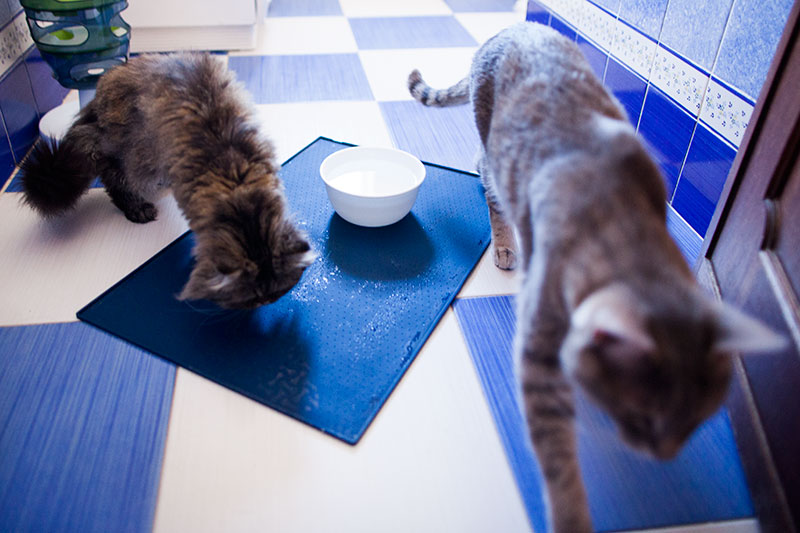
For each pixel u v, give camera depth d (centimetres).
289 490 112
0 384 129
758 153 125
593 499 112
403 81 273
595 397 84
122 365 136
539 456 98
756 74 147
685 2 173
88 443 119
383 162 193
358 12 361
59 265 163
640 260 88
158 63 162
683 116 180
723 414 129
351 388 132
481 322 150
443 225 183
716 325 78
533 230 107
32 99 222
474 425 125
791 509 103
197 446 120
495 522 109
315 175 204
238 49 301
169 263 165
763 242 121
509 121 126
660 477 117
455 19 352
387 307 153
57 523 106
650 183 103
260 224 133
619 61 215
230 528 106
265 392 130
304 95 258
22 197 175
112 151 170
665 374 76
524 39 142
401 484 114
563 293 93
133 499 110
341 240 175
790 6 134
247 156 144
